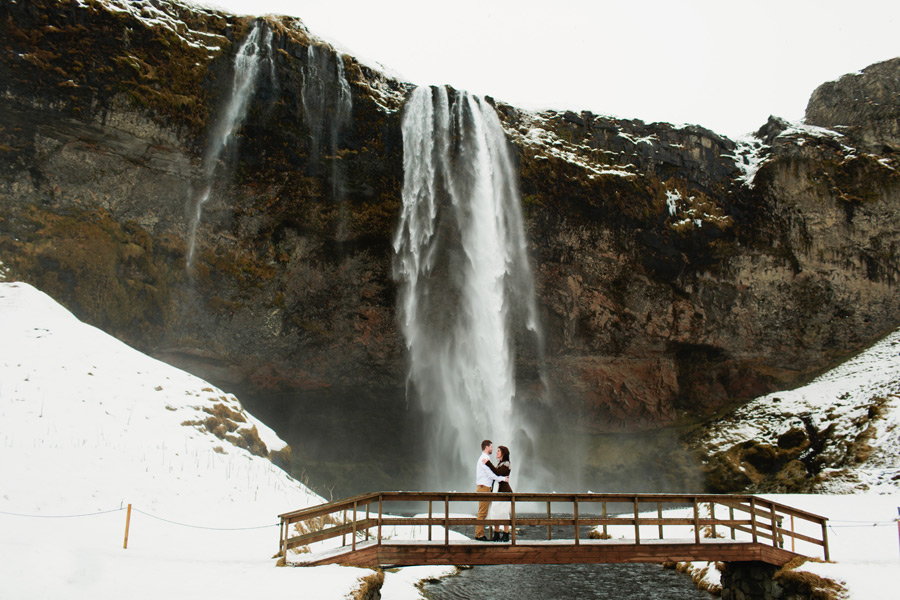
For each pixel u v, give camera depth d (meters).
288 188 28.47
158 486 13.36
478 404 34.09
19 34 22.64
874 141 39.16
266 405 32.62
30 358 16.61
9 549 8.23
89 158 24.94
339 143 28.91
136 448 14.62
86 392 16.06
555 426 37.25
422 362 34.19
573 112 34.72
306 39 28.55
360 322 32.50
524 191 32.44
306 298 31.06
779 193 36.62
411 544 10.33
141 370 18.34
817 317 37.41
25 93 22.89
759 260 36.78
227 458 16.47
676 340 36.88
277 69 27.23
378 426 35.41
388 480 34.53
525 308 34.41
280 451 19.89
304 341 31.61
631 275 35.16
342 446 34.53
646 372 37.44
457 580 15.55
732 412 36.72
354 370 33.34
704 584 14.95
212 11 26.78
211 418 17.78
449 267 32.91
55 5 23.03
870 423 29.55
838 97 42.25
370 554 10.20
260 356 30.86
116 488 12.63
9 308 18.91
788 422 33.56
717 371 38.16
